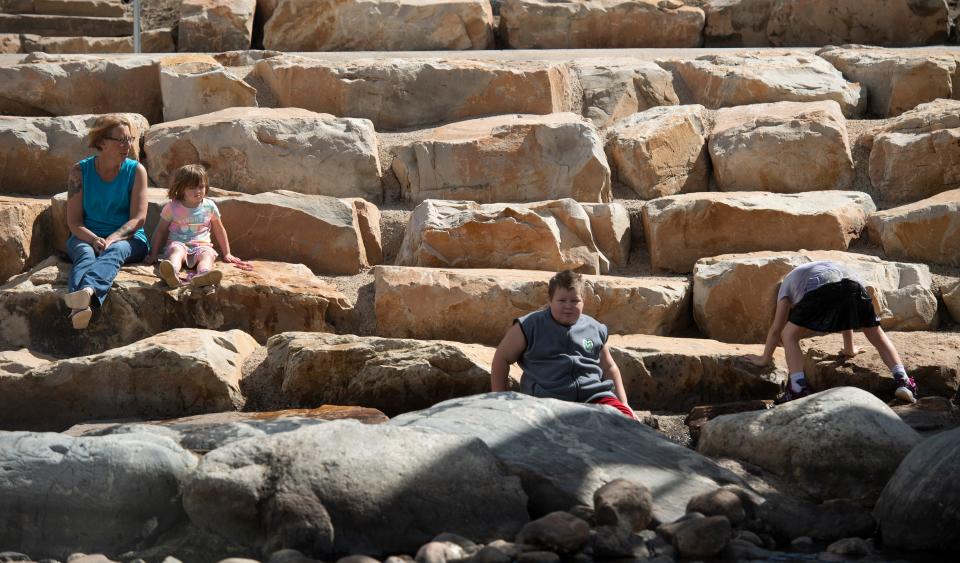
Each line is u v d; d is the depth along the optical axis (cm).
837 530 1470
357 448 1407
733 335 2334
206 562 1376
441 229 2506
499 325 2308
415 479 1395
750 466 1656
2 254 2433
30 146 2781
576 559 1330
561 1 3875
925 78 3014
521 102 3047
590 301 2316
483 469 1446
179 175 2381
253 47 4188
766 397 2080
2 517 1412
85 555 1367
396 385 2017
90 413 2031
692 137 2856
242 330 2292
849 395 1675
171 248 2350
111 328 2259
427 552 1288
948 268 2445
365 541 1339
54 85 3072
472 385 2023
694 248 2541
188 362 2005
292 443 1409
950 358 2034
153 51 4412
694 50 3541
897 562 1349
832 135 2744
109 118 2373
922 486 1435
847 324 1992
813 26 3781
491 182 2727
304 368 2038
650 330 2309
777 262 2314
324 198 2597
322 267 2567
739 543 1391
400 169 2780
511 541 1398
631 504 1421
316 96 3080
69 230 2523
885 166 2727
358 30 3778
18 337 2255
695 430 1895
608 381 1886
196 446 1596
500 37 3981
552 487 1480
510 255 2503
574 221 2522
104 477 1427
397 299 2322
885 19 3691
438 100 3066
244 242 2567
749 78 3089
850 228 2520
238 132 2772
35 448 1451
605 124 3083
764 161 2741
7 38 4634
